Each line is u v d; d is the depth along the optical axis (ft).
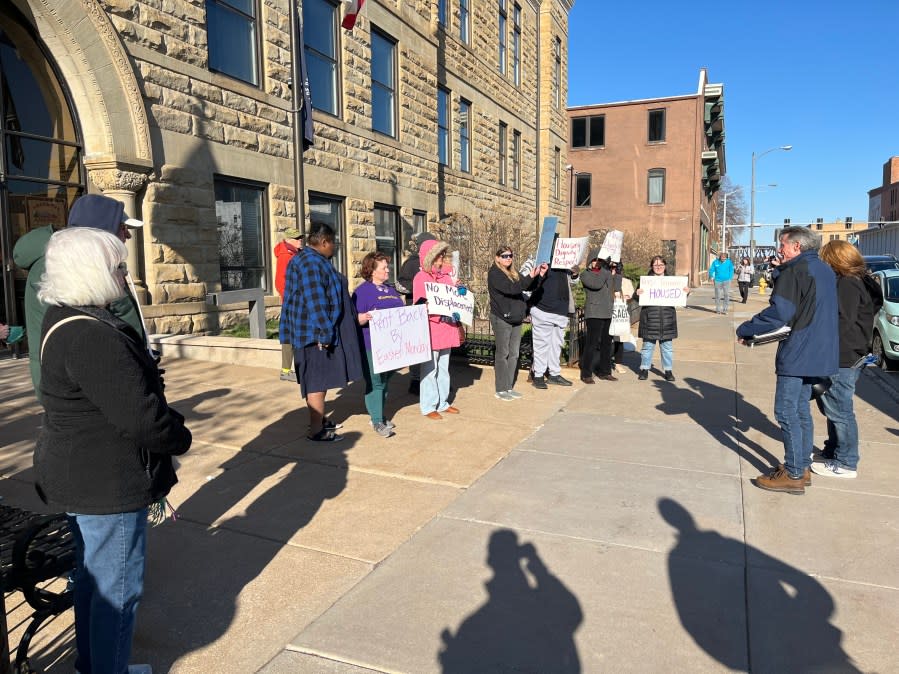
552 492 15.01
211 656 8.89
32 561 7.93
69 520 7.80
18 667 8.07
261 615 9.89
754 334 14.61
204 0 31.91
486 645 9.14
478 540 12.48
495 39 70.08
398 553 11.92
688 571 11.31
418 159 53.26
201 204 31.50
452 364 31.45
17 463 15.43
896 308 32.96
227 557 11.69
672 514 13.78
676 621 9.78
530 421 21.44
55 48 25.45
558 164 90.89
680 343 41.60
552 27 85.66
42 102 26.78
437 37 57.00
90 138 27.02
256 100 35.12
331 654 8.93
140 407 6.72
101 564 7.18
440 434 19.60
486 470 16.46
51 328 6.81
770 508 14.14
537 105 80.33
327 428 18.51
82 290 6.84
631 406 23.71
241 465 16.39
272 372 26.61
